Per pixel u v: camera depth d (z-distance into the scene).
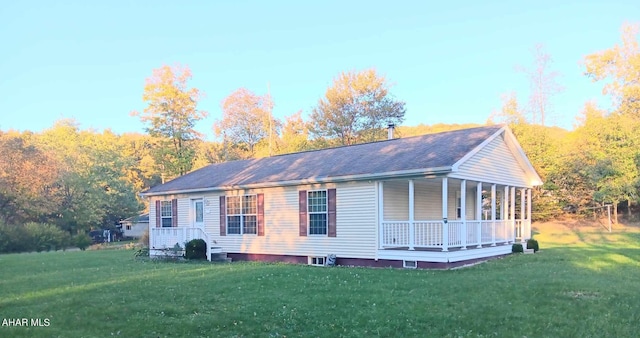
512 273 12.23
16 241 33.19
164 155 37.66
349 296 9.21
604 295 9.11
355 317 7.63
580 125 33.84
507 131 17.44
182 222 21.41
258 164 21.67
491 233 16.84
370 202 15.36
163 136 37.41
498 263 14.88
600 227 31.33
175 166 37.53
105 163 49.97
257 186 18.27
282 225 17.78
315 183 16.75
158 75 37.31
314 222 16.84
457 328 7.07
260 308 8.25
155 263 17.48
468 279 11.21
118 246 35.91
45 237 34.81
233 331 7.01
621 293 9.27
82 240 35.97
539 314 7.82
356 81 45.16
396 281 11.11
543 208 34.56
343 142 44.34
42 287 11.11
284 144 50.59
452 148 15.09
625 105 32.97
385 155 16.44
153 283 11.25
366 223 15.43
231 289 10.12
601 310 8.05
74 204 43.25
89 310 8.30
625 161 28.11
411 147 16.70
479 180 16.05
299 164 19.06
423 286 10.34
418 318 7.55
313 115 46.12
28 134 56.69
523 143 33.72
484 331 6.94
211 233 20.22
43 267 16.30
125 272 14.05
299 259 17.20
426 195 17.98
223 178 20.72
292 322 7.39
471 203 20.67
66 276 13.23
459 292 9.56
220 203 19.86
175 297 9.29
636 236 26.47
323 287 10.28
